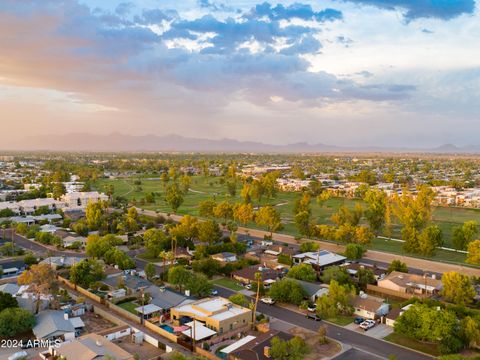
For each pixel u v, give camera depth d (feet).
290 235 586.04
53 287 319.06
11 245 482.28
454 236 490.08
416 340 270.46
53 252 487.20
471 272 416.46
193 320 289.12
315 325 295.69
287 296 331.57
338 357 248.93
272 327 290.97
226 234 588.09
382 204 591.37
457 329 262.88
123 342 269.85
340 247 520.01
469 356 247.70
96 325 295.48
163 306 315.58
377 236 579.48
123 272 400.88
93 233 568.41
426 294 346.33
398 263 407.23
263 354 239.09
